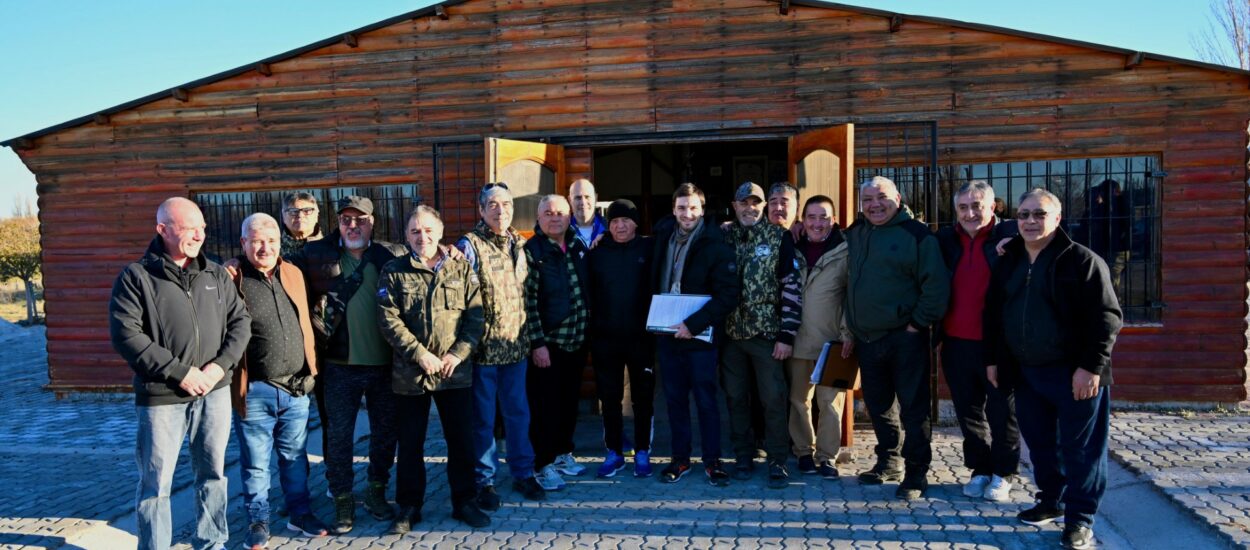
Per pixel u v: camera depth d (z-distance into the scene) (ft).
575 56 21.50
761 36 20.76
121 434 20.57
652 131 21.27
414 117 22.25
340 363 12.90
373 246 13.33
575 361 15.49
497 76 21.86
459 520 13.33
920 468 14.10
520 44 21.74
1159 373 20.02
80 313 24.72
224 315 11.50
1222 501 13.03
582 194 15.70
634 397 15.56
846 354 14.70
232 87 23.12
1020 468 15.80
